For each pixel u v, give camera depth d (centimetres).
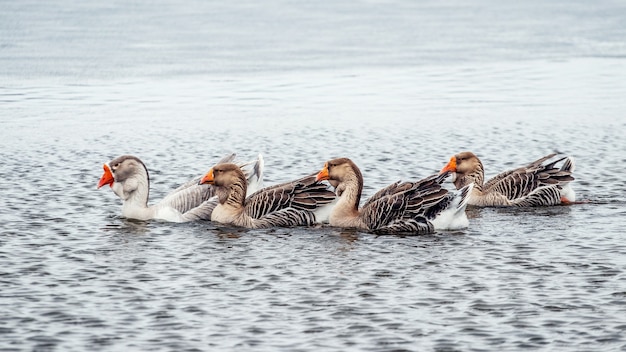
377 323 1130
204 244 1513
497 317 1145
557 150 2314
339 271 1346
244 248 1486
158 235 1573
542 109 2909
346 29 4866
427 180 1600
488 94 3192
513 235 1541
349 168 1642
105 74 3534
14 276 1323
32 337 1093
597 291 1237
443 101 3061
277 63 3834
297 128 2617
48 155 2248
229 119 2753
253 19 5203
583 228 1578
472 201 1783
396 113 2852
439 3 6053
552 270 1334
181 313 1172
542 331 1098
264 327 1121
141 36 4509
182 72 3600
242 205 1677
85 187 1927
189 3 5850
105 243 1513
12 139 2442
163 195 1886
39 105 2955
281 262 1398
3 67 3638
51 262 1396
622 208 1730
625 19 5278
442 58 4003
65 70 3594
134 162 1688
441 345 1061
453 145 2386
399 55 4072
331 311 1173
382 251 1454
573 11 5634
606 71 3669
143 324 1134
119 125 2653
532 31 4841
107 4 5675
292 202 1641
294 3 5972
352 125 2659
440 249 1460
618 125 2641
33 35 4450
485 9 5744
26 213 1700
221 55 4012
